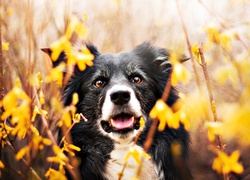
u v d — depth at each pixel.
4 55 4.84
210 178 5.34
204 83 4.05
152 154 4.43
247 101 1.99
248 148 5.09
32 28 4.81
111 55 4.56
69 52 2.70
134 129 4.23
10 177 4.51
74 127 4.48
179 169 4.48
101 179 4.46
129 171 4.42
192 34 4.87
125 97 4.02
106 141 4.42
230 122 1.94
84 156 4.48
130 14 6.76
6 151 4.50
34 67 4.71
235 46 3.63
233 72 2.53
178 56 3.67
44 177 4.75
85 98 4.44
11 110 2.71
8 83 4.74
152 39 5.79
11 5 5.29
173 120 2.48
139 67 4.43
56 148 2.90
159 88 4.50
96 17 6.50
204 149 5.35
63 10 5.62
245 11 4.68
